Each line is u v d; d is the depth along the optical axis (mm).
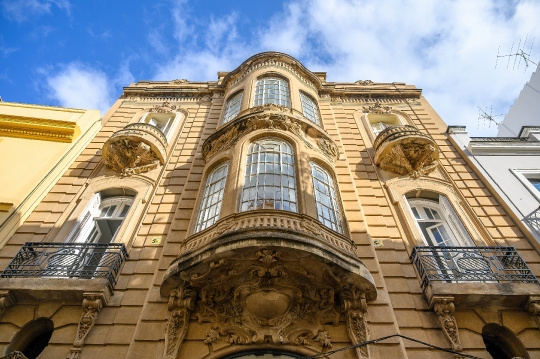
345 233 9562
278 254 7137
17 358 6602
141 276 8922
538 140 13992
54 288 8047
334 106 17312
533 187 11523
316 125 12656
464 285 8195
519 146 13523
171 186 11992
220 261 7195
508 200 11133
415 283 8758
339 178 11984
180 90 18656
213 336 7355
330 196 10484
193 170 12523
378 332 7555
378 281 8641
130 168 12516
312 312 7633
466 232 10391
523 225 10188
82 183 12031
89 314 7852
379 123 16828
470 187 12000
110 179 12148
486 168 12602
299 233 7359
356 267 7582
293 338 7289
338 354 7129
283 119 11867
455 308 8109
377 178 12406
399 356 7152
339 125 15711
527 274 8242
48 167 11750
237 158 10562
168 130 15648
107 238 11125
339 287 7652
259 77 16359
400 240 10016
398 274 8961
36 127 12867
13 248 9547
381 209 11102
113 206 11742
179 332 7434
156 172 12664
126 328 7812
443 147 14141
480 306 8180
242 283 7453
